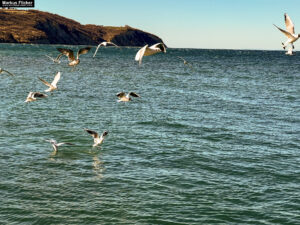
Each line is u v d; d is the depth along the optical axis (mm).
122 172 22438
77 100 46656
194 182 21031
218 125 34906
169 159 25000
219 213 17391
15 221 16328
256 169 23328
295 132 32875
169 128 33500
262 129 33719
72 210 17391
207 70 105625
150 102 46844
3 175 21312
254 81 75938
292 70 111875
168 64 133000
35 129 31891
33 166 23062
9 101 43906
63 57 152000
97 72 88250
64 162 24016
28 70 86000
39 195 18875
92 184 20500
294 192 19922
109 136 30438
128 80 72312
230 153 26484
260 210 17766
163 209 17672
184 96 52750
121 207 17781
